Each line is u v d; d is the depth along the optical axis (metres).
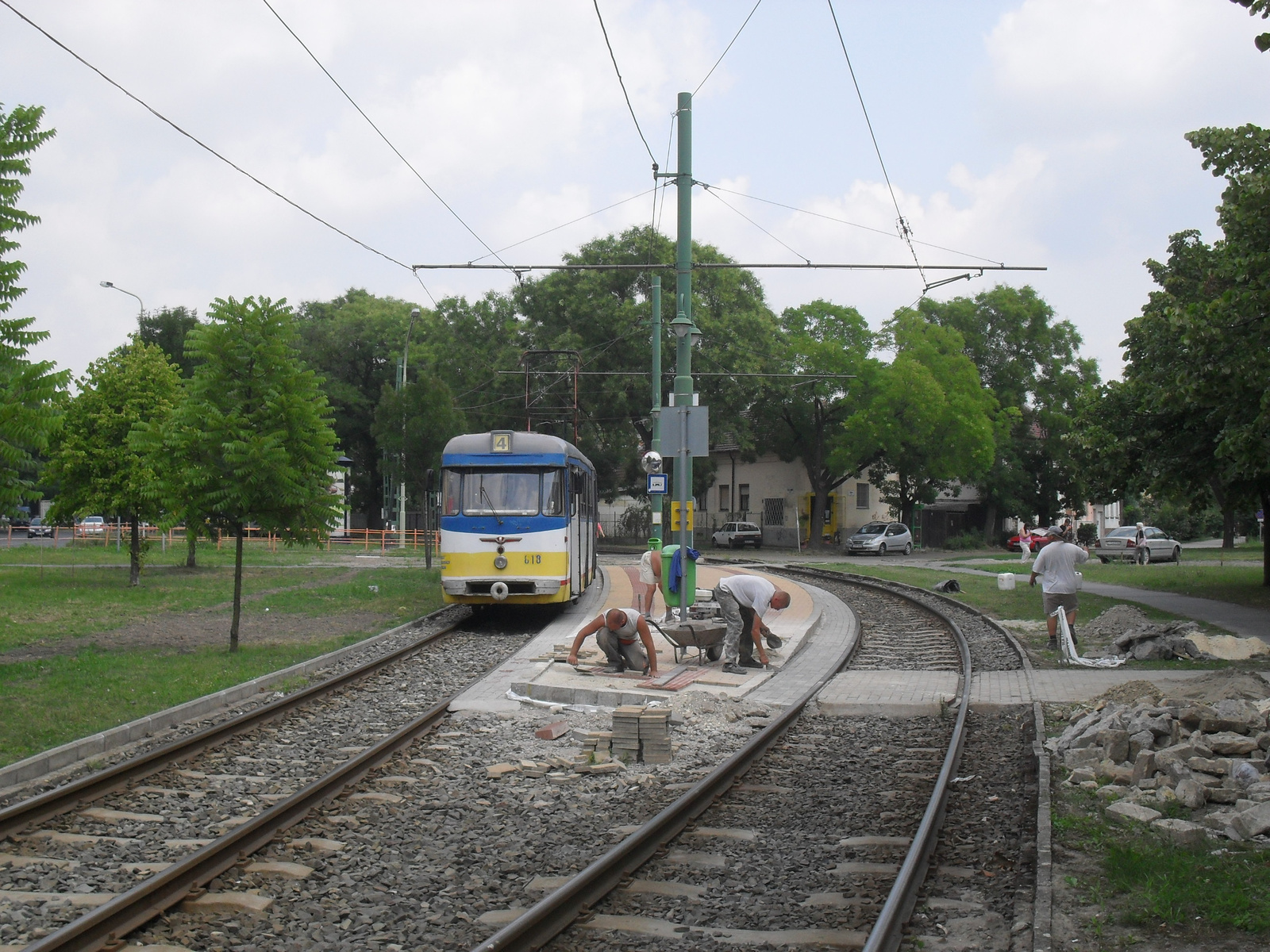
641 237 51.78
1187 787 7.26
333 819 7.09
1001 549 61.41
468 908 5.60
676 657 13.93
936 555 52.03
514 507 18.70
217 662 13.66
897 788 8.13
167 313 67.12
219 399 15.01
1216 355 14.09
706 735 10.09
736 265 17.58
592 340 51.75
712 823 7.13
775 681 12.83
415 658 14.96
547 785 8.23
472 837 6.85
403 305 70.69
